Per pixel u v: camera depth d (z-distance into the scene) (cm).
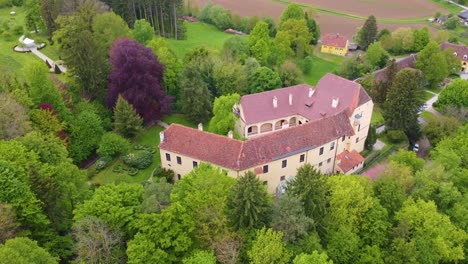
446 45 13362
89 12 9819
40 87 7044
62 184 5209
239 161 6369
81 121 7325
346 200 5228
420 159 6819
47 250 4550
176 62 9369
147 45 9512
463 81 9912
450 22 16788
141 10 12506
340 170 7562
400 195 5644
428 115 10212
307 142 6975
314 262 4300
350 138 7644
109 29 9462
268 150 6638
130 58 7938
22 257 3675
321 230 5097
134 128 7706
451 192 5825
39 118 6625
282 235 4584
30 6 11144
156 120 8719
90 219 4356
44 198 4766
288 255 4509
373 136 8319
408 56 13025
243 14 17512
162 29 12600
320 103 8100
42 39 10919
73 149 7075
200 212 4691
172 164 6969
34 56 9994
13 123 6016
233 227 4775
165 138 6906
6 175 4562
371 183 6097
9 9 13300
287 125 8138
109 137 7219
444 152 6681
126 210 4641
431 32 16425
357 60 12162
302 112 8250
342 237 4969
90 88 8262
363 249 5084
